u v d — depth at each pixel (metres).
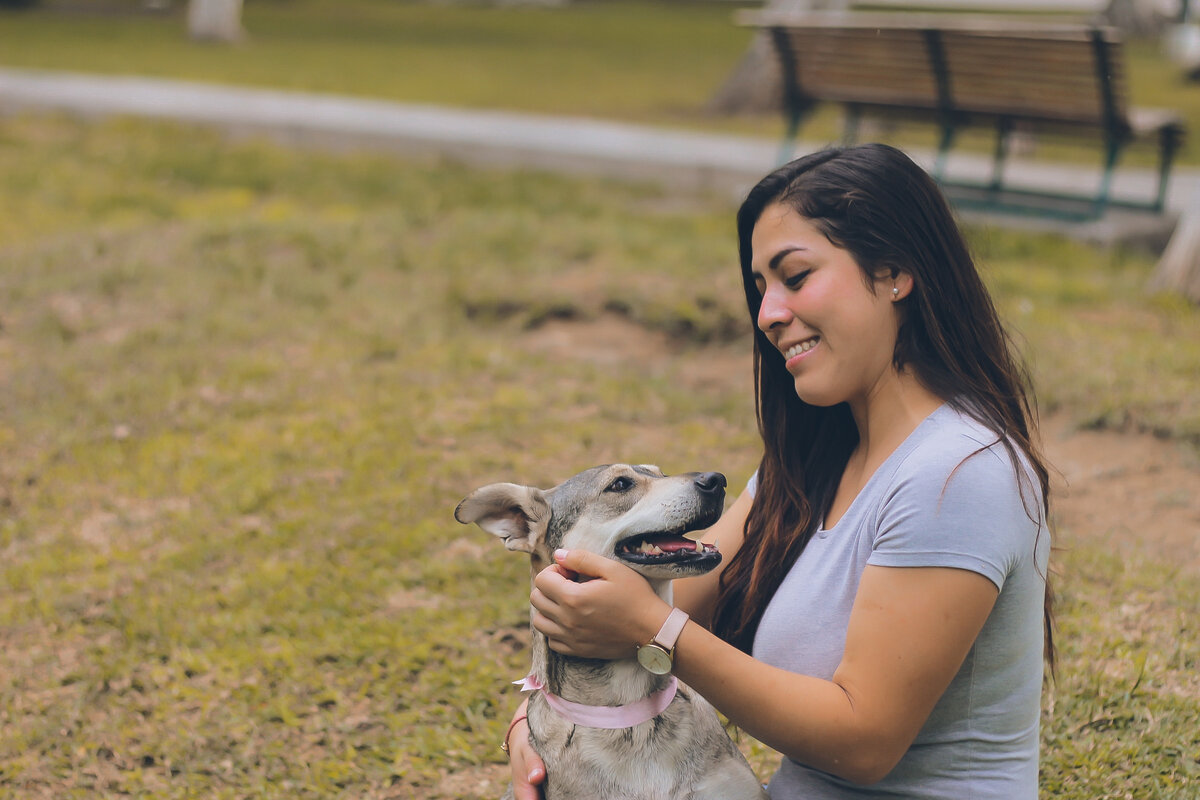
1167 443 5.56
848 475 2.61
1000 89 9.43
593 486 3.02
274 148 13.12
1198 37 25.52
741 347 7.04
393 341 7.12
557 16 34.03
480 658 4.28
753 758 3.73
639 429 6.03
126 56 20.39
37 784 3.79
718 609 2.88
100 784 3.77
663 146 12.64
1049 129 10.06
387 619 4.54
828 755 2.22
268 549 5.02
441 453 5.79
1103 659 4.02
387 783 3.73
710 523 2.99
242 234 8.96
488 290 7.73
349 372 6.72
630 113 16.34
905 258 2.33
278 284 7.96
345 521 5.21
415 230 9.30
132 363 6.86
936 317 2.36
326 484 5.54
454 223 9.34
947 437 2.26
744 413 6.14
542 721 2.84
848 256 2.34
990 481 2.18
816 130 15.29
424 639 4.41
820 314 2.35
